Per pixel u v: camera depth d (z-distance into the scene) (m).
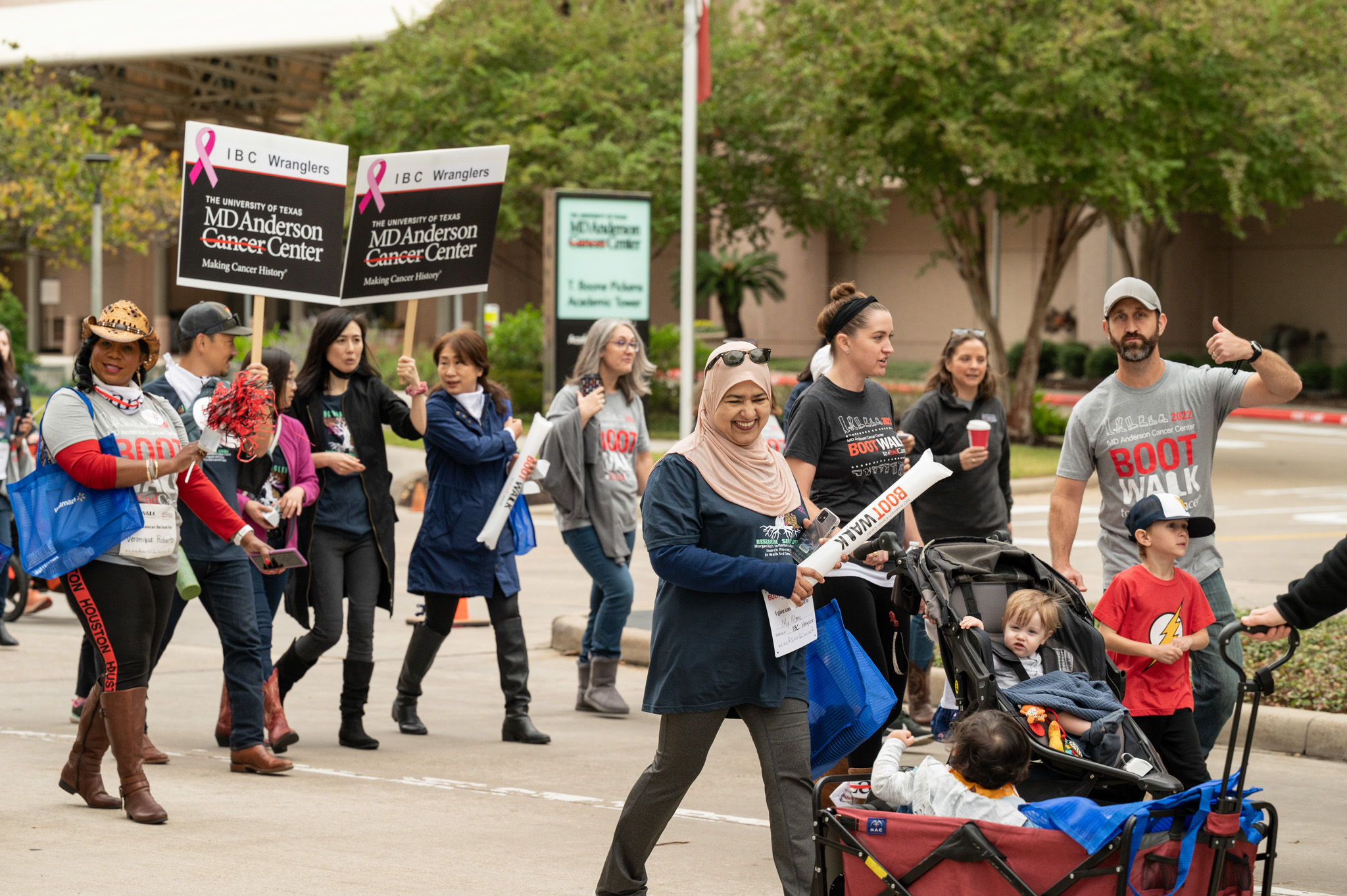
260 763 9.28
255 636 9.35
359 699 10.36
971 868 5.52
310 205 10.22
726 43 45.25
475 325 54.56
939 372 10.77
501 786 9.23
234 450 9.25
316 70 66.25
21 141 42.62
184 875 6.98
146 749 9.60
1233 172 30.91
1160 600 7.63
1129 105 31.19
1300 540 22.22
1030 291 68.38
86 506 7.57
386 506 10.48
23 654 14.06
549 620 16.47
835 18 31.84
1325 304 61.91
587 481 11.51
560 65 44.31
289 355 10.23
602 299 28.38
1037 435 37.03
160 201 46.88
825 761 6.84
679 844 7.95
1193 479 8.14
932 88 30.69
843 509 8.25
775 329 70.00
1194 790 5.35
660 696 6.23
